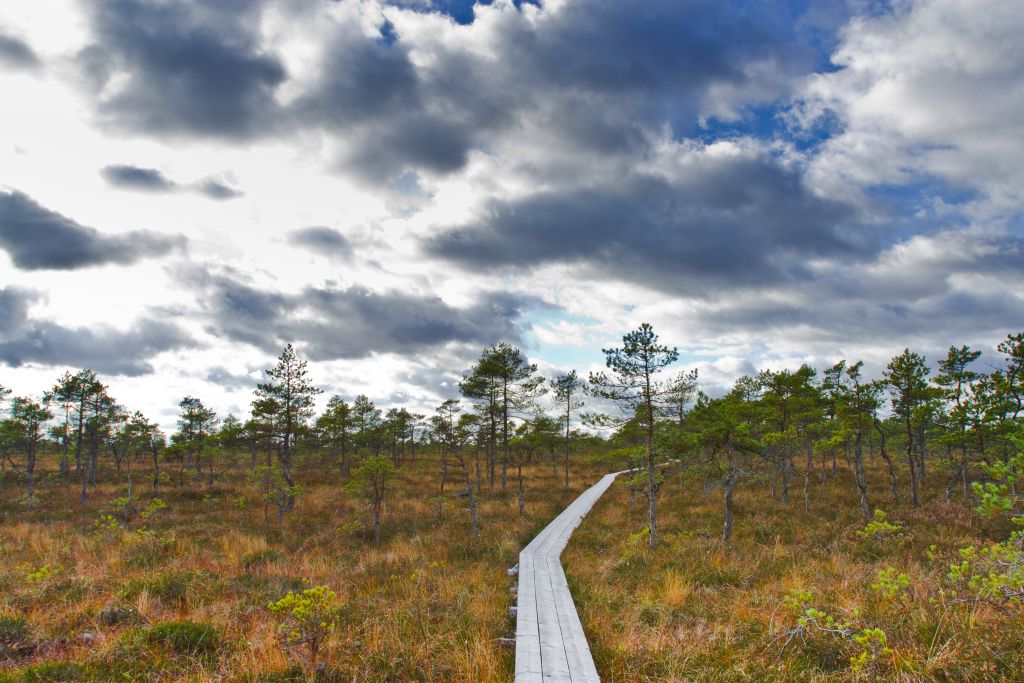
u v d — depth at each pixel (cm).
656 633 855
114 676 652
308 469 4144
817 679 632
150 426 3281
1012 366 1766
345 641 804
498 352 3228
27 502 2667
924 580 941
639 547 1753
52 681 622
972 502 1972
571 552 1711
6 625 777
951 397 2084
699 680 668
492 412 3275
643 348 1892
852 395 2166
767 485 3086
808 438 2764
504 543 1800
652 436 1908
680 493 3116
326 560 1616
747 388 3512
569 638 865
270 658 713
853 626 730
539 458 5066
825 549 1518
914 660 604
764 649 741
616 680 711
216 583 1160
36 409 3055
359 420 4131
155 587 1072
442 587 1200
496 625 940
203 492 3188
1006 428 1705
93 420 3650
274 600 1062
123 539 1727
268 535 2108
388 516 2495
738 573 1291
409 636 851
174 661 703
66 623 840
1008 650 586
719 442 1908
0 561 1409
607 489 3684
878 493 2617
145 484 3488
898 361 2197
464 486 3553
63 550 1557
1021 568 598
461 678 701
